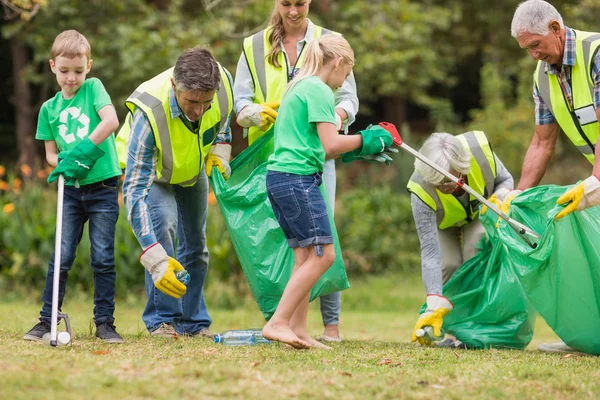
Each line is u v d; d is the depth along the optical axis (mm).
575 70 6316
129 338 6168
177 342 5941
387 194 17172
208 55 5648
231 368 4637
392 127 5711
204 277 6867
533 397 4367
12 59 23297
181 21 18531
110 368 4574
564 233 5965
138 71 17375
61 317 5809
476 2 23781
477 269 6766
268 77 6648
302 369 4812
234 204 6320
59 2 18188
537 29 6215
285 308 5480
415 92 21641
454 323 6680
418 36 20203
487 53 23719
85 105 6020
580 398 4410
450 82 23250
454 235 7062
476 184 6602
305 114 5465
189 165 6129
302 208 5375
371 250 16266
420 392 4391
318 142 5508
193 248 6762
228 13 17391
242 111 6434
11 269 12125
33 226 12398
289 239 5543
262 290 6184
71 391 4121
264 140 6555
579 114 6391
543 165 6871
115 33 18438
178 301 6688
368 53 19469
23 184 15586
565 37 6293
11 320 7512
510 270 6562
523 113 18891
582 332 6141
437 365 5223
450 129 21312
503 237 6348
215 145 6543
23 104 20984
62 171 5703
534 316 6719
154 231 6379
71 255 6004
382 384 4508
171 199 6473
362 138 5465
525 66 20031
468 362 5379
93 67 18297
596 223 6055
